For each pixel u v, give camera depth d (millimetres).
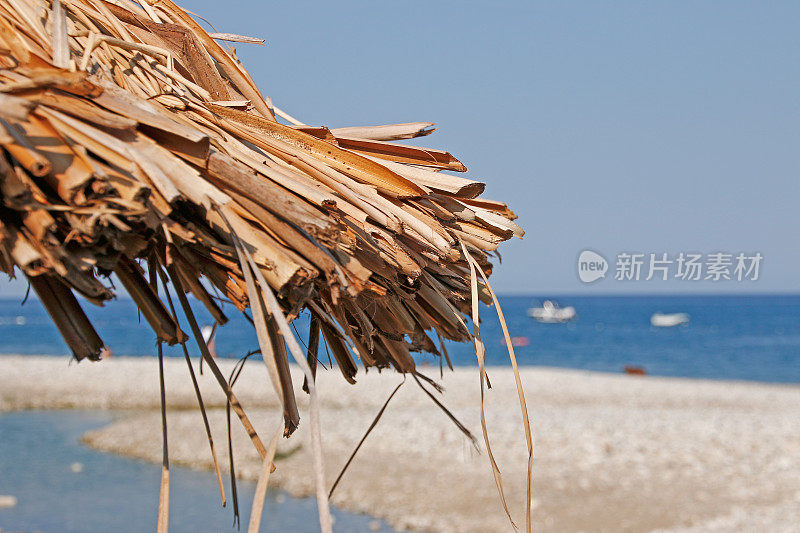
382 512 9922
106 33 1531
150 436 14828
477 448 1655
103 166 1081
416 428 14547
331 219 1187
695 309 128000
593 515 9211
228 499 10688
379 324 1630
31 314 102250
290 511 10109
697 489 10172
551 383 24625
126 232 1076
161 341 1351
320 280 1293
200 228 1211
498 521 9242
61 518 9688
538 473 11203
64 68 1246
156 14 1724
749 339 60688
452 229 1686
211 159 1207
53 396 20656
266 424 15328
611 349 51438
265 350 1061
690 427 14406
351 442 13539
